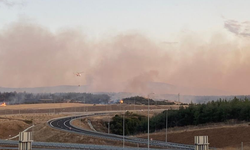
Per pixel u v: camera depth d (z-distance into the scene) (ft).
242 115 484.74
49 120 628.69
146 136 445.37
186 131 425.28
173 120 557.74
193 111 538.06
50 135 459.32
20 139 159.53
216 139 371.76
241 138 355.97
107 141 388.16
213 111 516.32
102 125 630.33
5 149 293.02
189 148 321.93
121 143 372.17
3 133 512.63
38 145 323.78
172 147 331.77
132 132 609.83
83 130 492.95
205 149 179.42
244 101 534.37
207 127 466.70
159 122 567.59
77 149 301.02
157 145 343.67
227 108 506.07
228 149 306.96
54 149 293.23
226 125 453.58
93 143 389.39
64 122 593.83
